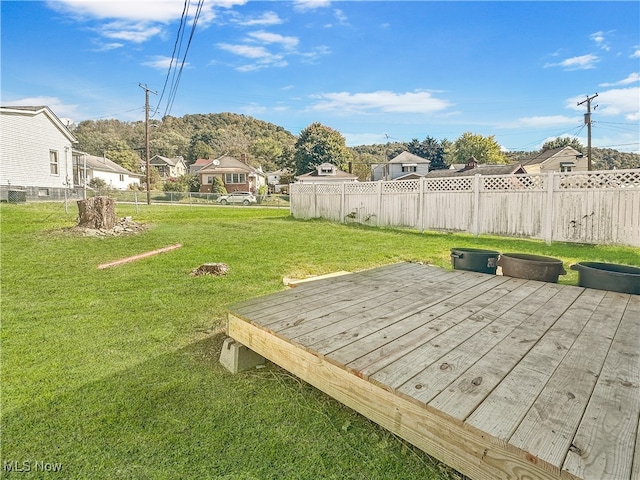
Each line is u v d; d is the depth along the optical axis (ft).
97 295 12.18
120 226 26.58
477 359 5.25
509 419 3.79
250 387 6.69
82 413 5.87
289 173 146.20
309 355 5.71
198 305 11.27
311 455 4.93
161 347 8.42
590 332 6.31
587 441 3.42
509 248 21.36
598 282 9.43
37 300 11.61
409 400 4.28
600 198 21.65
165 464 4.78
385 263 17.22
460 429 3.81
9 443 5.17
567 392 4.33
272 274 14.96
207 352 8.18
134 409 5.99
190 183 114.83
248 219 40.04
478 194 26.61
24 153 49.75
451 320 6.95
